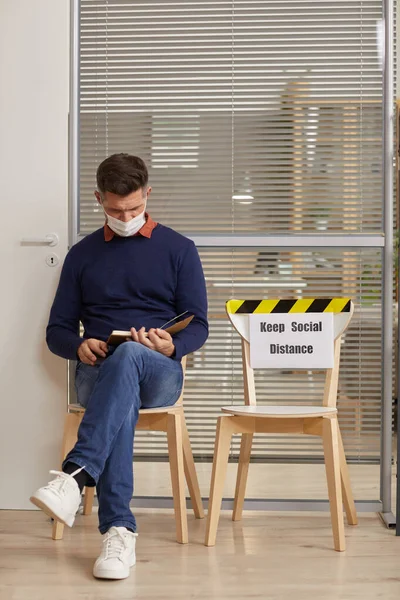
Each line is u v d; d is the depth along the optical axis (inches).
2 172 108.2
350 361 108.3
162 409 90.2
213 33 109.5
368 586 73.9
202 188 109.2
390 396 107.4
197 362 109.7
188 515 104.7
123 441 81.2
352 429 108.1
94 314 97.2
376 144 108.8
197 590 72.7
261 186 109.0
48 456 107.3
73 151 108.7
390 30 108.2
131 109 109.8
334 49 109.0
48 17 107.8
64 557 84.0
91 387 92.3
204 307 96.6
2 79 108.0
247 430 92.0
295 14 109.1
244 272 109.0
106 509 80.6
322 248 108.4
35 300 107.7
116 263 97.0
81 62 110.1
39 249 107.7
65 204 107.8
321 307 100.4
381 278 108.3
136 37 109.8
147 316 95.9
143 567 80.1
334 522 87.0
